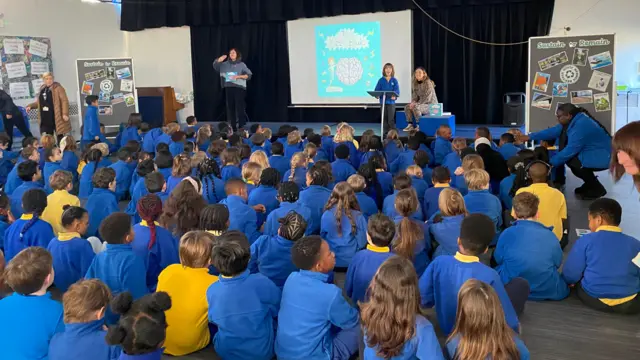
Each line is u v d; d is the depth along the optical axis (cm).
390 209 350
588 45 565
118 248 251
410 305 172
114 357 185
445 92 912
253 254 289
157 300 176
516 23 848
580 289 290
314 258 217
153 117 1021
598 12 791
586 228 425
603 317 277
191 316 239
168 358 246
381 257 254
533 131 604
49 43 975
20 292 199
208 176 411
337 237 329
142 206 287
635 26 772
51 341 186
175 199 312
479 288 165
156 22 1099
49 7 973
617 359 240
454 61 902
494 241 372
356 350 229
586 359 241
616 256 273
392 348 172
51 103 780
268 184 377
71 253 279
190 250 237
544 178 353
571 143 500
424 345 173
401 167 524
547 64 586
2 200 350
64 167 568
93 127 775
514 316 218
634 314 277
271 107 1071
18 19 916
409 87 921
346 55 963
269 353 229
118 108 902
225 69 920
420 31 913
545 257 287
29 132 858
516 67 862
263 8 1004
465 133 809
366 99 964
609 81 562
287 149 566
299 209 326
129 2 1114
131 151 576
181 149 584
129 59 893
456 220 298
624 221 442
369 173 433
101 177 380
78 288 185
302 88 1018
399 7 895
